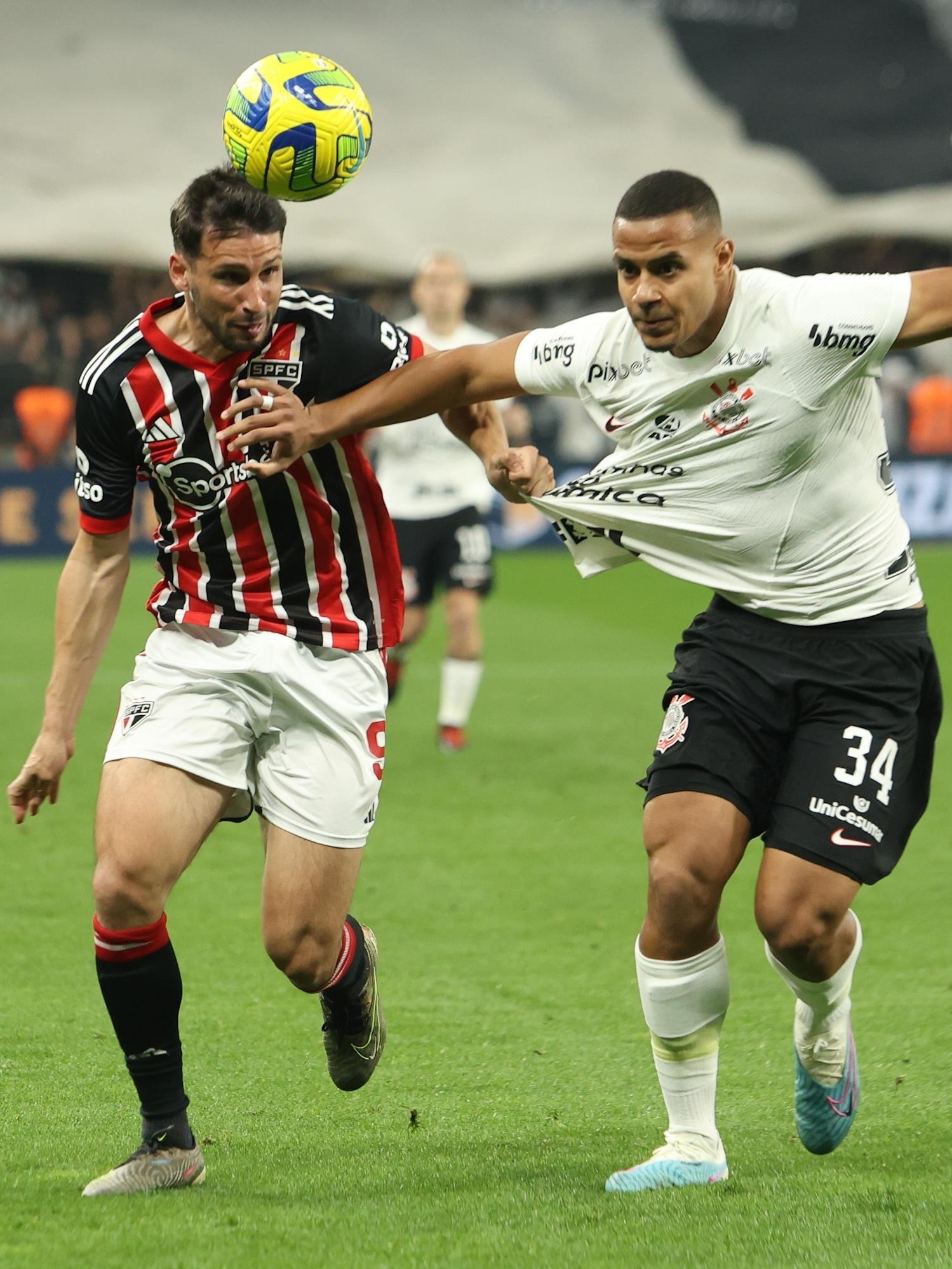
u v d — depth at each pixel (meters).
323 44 84.69
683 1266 9.84
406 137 83.50
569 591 57.91
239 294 11.23
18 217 77.81
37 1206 10.95
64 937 18.88
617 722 33.34
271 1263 9.82
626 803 26.28
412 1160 12.30
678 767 11.95
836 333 11.34
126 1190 11.31
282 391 11.85
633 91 85.62
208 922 19.66
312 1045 15.35
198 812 11.91
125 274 79.88
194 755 11.91
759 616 12.31
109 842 11.52
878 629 12.10
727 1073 14.71
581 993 17.06
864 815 11.62
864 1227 10.55
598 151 84.06
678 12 86.31
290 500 12.20
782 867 11.52
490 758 29.70
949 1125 13.12
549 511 12.83
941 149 85.06
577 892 21.17
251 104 12.13
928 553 66.25
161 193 79.69
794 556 12.03
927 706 12.46
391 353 12.35
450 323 32.34
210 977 17.50
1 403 76.31
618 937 19.17
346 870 12.38
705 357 11.64
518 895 21.00
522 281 81.56
